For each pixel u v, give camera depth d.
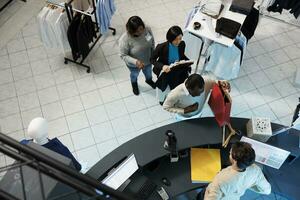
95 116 4.50
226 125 3.18
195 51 4.54
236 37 3.99
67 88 4.75
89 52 5.07
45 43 4.65
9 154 1.29
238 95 4.70
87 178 1.33
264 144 2.81
